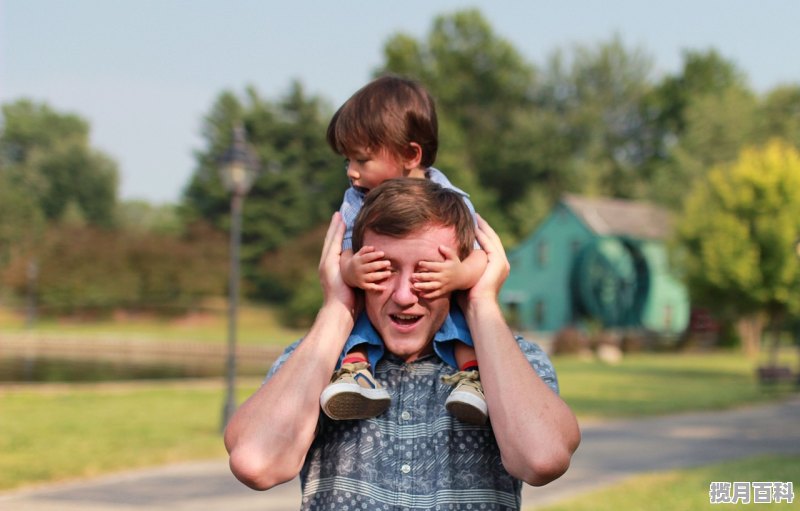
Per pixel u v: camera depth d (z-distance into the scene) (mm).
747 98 45656
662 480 9320
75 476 9539
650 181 69125
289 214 66875
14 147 97625
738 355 41031
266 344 44812
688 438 13180
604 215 49594
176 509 8047
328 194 67188
